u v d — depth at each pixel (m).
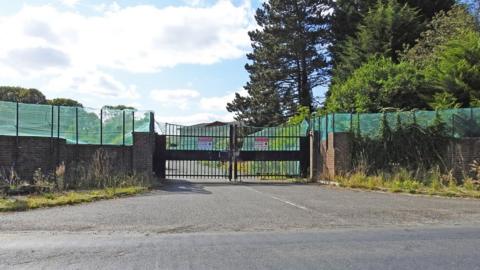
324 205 14.48
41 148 19.98
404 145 21.19
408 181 19.23
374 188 19.36
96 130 21.48
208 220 11.51
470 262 7.29
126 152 21.91
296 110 50.78
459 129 20.58
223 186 21.28
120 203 14.73
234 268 6.94
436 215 12.45
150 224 10.95
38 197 15.23
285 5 51.44
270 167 25.67
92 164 20.11
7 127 19.55
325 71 51.75
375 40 37.88
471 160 19.77
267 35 53.28
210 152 24.33
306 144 25.05
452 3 40.97
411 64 28.27
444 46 28.09
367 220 11.62
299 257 7.63
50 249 8.27
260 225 10.87
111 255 7.80
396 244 8.66
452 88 24.73
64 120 20.86
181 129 24.59
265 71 53.16
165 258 7.57
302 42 50.69
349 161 22.06
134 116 22.31
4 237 9.46
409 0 41.19
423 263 7.23
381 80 26.22
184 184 22.25
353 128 22.20
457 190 17.91
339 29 49.81
